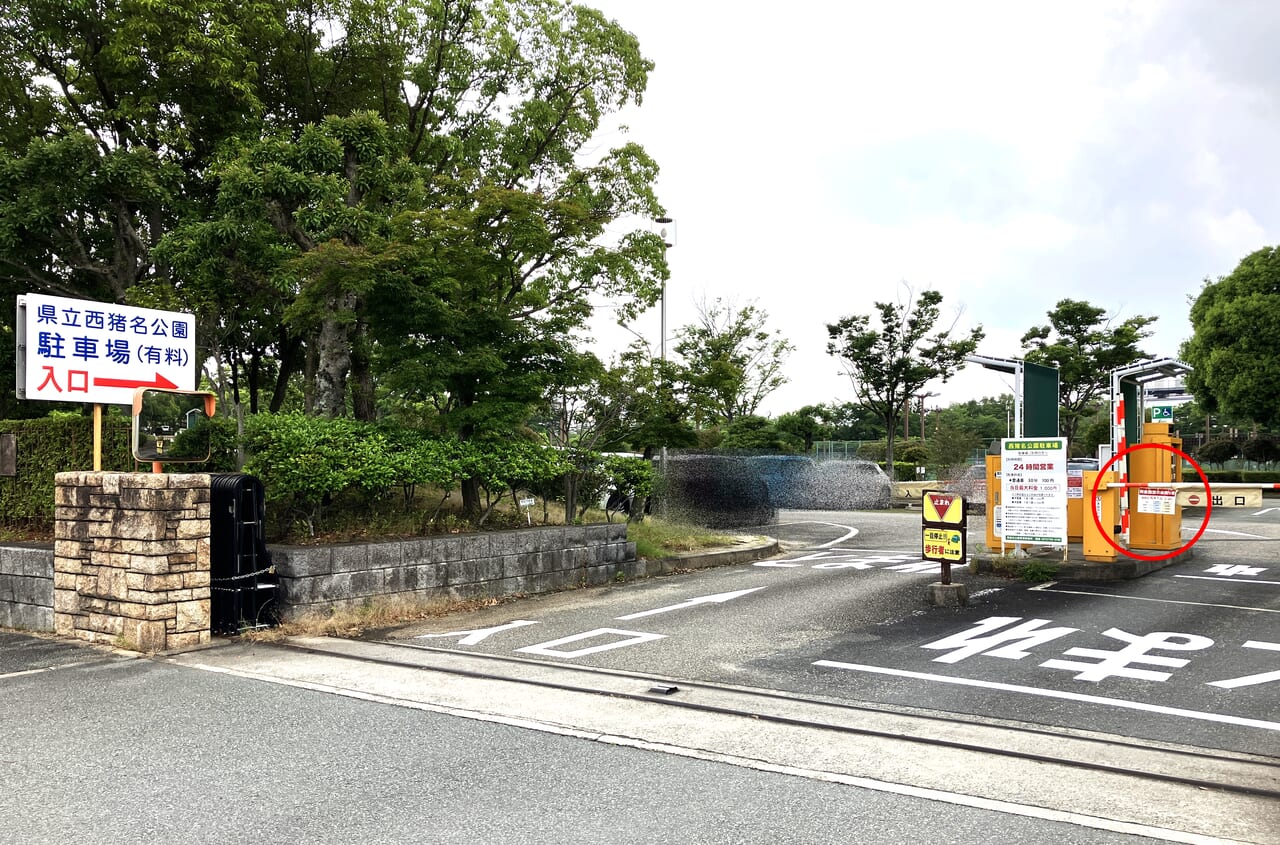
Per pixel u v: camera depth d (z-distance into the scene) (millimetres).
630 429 13812
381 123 11922
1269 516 21297
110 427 9250
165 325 8516
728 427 32281
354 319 10312
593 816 3719
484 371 10320
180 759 4461
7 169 12703
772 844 3436
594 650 7098
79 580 7750
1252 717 5105
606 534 11203
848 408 56188
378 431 9711
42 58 14641
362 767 4336
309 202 11391
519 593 10000
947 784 4078
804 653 6852
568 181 13211
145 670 6465
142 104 13844
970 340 29328
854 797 3920
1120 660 6457
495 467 10305
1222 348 30469
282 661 6750
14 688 5957
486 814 3746
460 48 15453
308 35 14703
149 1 12523
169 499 7184
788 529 18734
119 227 14516
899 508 27578
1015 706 5363
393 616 8523
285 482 8484
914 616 8219
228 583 7633
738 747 4637
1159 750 4547
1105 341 30797
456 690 5863
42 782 4141
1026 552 11352
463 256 10367
